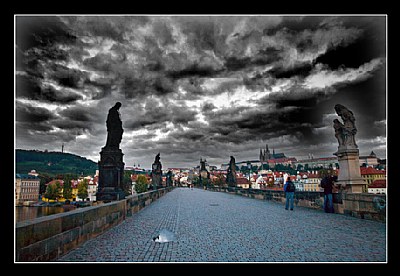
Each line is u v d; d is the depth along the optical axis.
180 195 37.97
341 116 14.09
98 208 8.77
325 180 14.41
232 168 45.97
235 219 12.62
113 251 6.74
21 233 4.74
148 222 11.84
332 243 7.42
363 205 11.79
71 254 6.42
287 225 10.58
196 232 9.31
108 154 14.02
